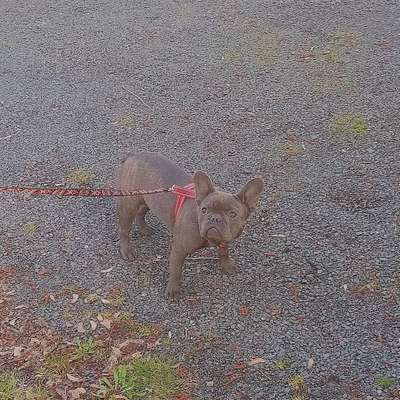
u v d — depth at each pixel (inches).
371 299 63.6
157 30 131.9
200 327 61.6
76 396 55.1
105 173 87.2
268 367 56.9
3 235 75.7
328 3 137.9
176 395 54.7
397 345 58.3
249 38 124.6
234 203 57.3
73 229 76.2
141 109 103.1
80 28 135.4
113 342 60.4
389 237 71.7
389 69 109.5
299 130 94.3
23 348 60.2
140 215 72.7
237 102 103.2
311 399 53.7
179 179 64.3
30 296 66.4
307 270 67.7
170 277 64.7
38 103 106.9
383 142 89.7
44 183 85.7
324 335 59.9
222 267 68.0
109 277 68.5
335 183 81.6
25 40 131.3
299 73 110.7
